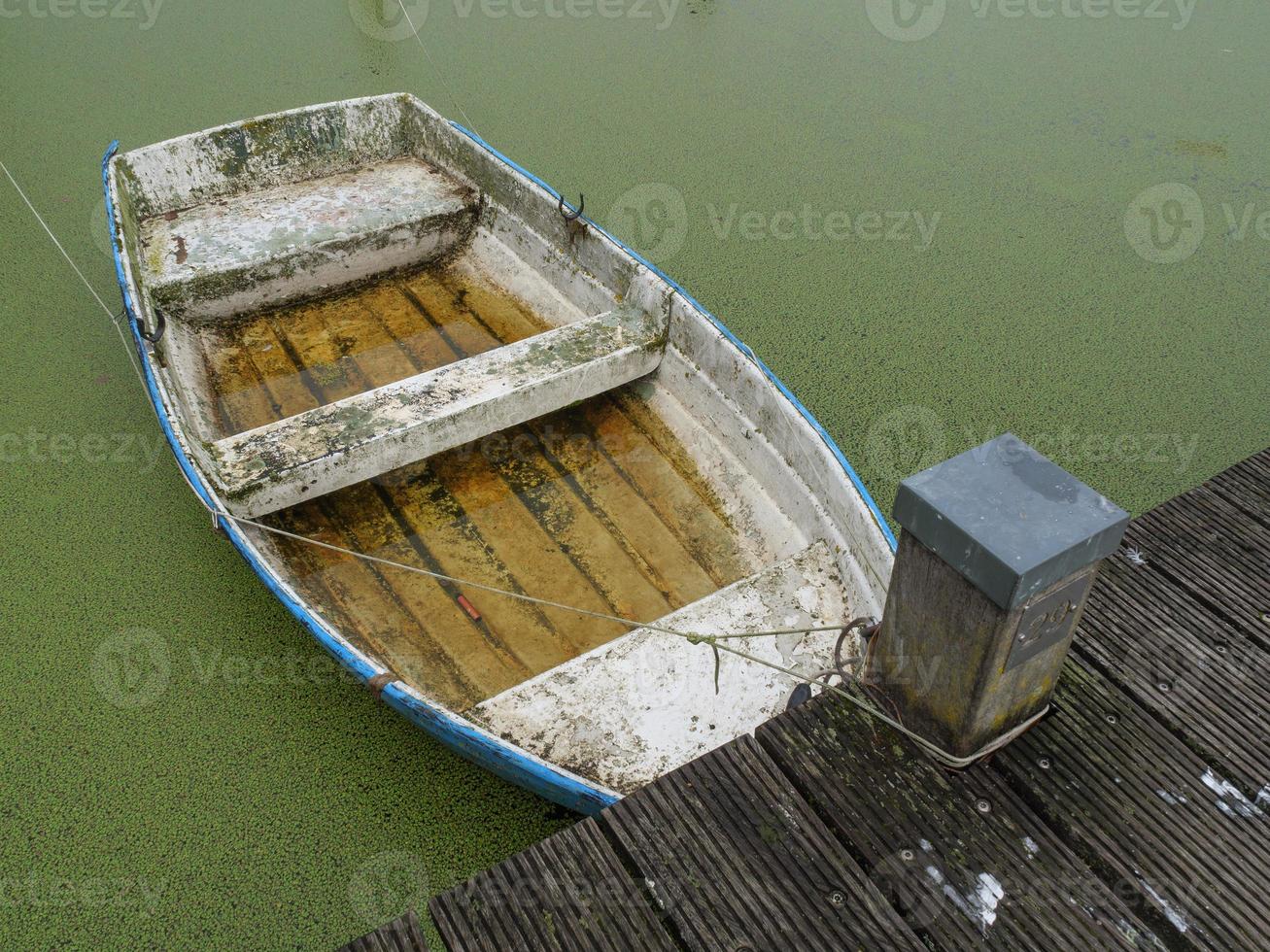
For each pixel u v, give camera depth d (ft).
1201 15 23.61
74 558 11.29
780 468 10.50
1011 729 5.81
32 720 9.77
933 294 15.29
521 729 8.41
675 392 11.94
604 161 18.35
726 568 10.48
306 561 10.48
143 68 21.22
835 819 5.61
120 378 13.62
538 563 10.49
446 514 11.02
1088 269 15.74
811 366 13.99
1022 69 21.31
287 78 20.81
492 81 20.88
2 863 8.71
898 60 21.79
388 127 15.64
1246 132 19.03
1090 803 5.69
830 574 9.63
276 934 8.27
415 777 9.30
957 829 5.55
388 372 12.92
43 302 14.84
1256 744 6.17
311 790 9.23
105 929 8.29
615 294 12.62
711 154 18.60
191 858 8.75
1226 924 5.24
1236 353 14.16
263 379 12.79
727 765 5.87
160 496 12.01
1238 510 8.14
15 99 20.11
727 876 5.40
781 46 22.39
